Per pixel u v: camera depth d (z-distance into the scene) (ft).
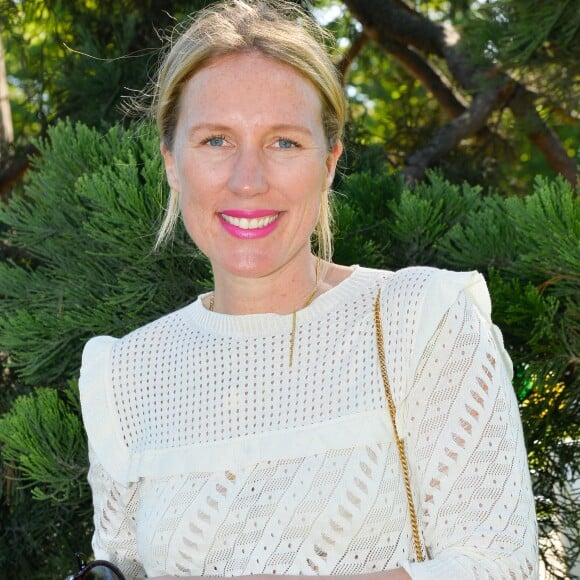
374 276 6.26
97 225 10.84
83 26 16.56
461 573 5.20
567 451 10.21
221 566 5.89
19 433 10.07
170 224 7.03
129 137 10.56
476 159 18.58
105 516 6.79
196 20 6.48
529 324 9.36
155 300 10.75
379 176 12.67
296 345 6.16
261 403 6.12
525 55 13.23
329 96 6.25
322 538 5.69
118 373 6.76
